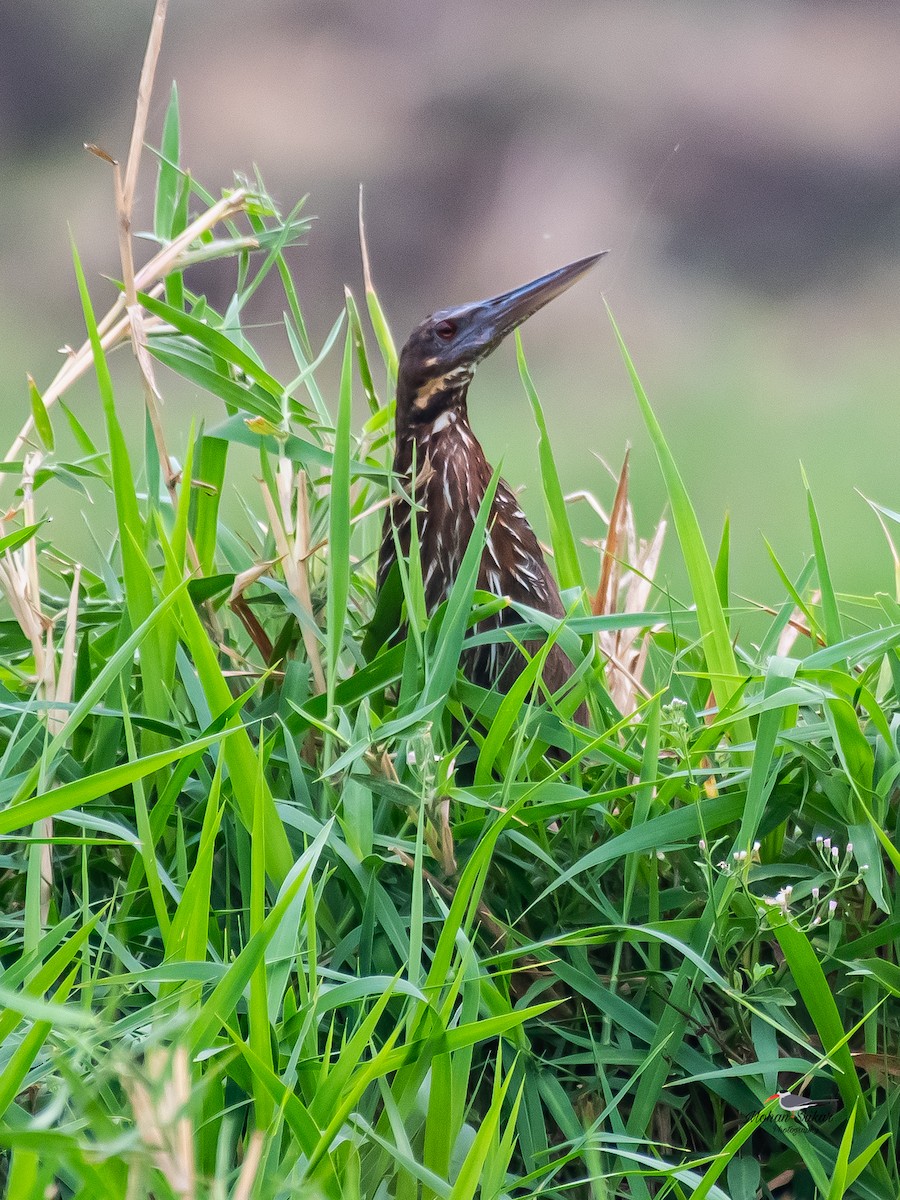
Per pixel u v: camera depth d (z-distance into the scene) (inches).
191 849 404.8
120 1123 400.2
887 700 407.5
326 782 404.5
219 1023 399.9
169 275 410.3
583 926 404.5
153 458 407.8
